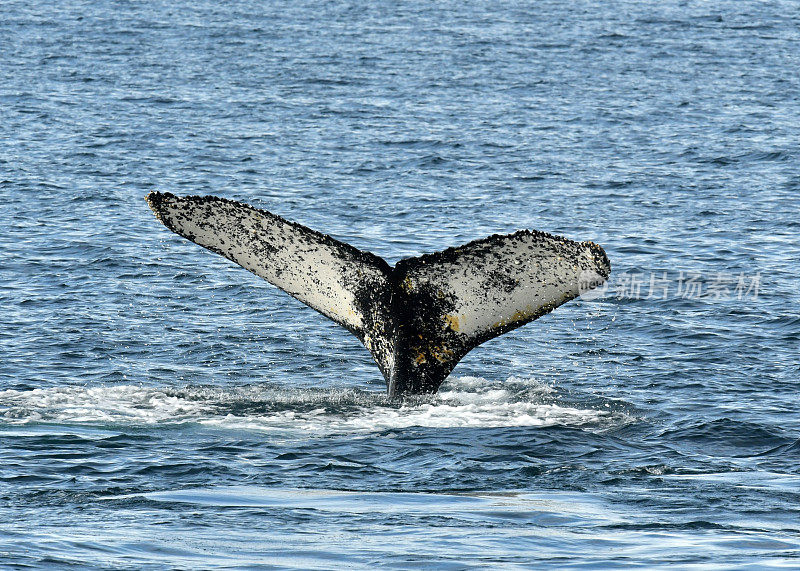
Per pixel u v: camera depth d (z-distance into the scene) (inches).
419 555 1390.3
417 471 1820.9
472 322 2185.0
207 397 2300.7
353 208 4731.8
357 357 2780.5
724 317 3161.9
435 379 2245.3
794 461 1929.1
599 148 6274.6
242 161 5757.9
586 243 2086.6
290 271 2183.8
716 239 4195.4
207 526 1504.7
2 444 1937.7
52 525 1501.0
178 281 3503.9
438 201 4877.0
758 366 2682.1
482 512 1590.8
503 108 7780.5
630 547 1437.0
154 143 6181.1
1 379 2514.8
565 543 1449.3
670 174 5526.6
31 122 6737.2
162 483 1744.6
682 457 1940.2
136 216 4463.6
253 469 1823.3
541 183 5295.3
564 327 3070.9
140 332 2955.2
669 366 2687.0
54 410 2159.2
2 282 3442.4
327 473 1806.1
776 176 5497.1
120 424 2076.8
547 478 1790.1
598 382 2544.3
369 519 1547.7
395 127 6924.2
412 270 2172.7
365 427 2073.1
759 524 1549.0
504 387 2429.9
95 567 1332.4
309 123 7042.3
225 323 3065.9
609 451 1964.8
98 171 5369.1
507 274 2144.4
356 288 2196.1
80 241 3986.2
